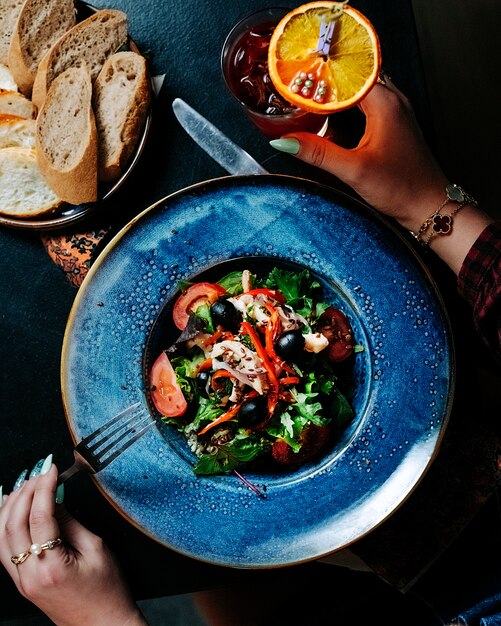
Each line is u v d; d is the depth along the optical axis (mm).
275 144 597
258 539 625
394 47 663
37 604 640
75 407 625
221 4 670
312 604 762
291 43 553
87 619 638
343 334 641
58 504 649
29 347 672
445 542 664
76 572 630
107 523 666
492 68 905
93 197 624
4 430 671
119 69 629
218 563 619
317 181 664
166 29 669
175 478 631
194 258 632
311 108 561
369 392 634
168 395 639
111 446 621
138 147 638
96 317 626
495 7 902
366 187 617
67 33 627
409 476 624
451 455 668
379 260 623
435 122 887
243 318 630
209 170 663
